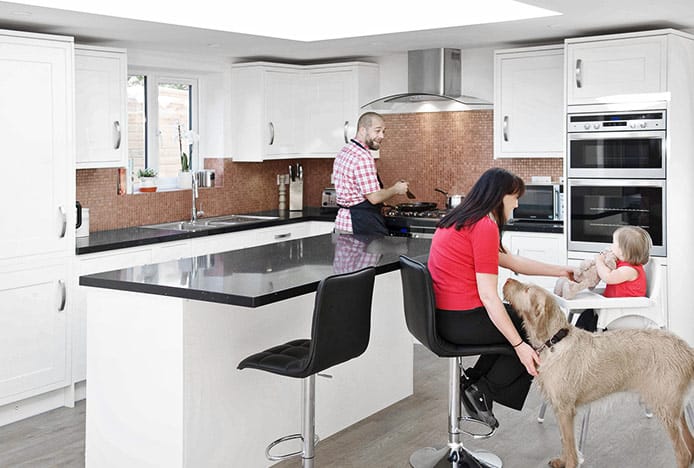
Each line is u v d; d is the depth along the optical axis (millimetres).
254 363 3320
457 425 3936
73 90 5008
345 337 3305
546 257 5930
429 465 3930
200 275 3676
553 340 3486
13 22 4941
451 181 6922
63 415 4895
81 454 4215
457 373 3898
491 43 6285
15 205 4727
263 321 3893
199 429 3576
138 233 5922
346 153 6180
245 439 3840
